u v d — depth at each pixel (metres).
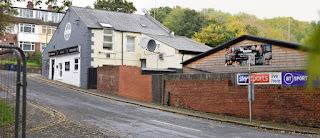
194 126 12.90
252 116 16.06
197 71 23.25
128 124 12.48
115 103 20.27
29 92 22.58
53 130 10.20
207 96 18.42
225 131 12.05
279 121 14.98
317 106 13.66
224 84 17.53
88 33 28.42
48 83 30.78
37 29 52.03
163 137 10.06
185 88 19.78
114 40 30.03
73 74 30.14
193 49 30.08
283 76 15.00
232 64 21.30
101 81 26.33
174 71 27.75
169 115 16.34
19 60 6.34
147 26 34.69
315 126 13.66
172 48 28.73
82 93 24.92
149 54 30.67
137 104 20.33
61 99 20.22
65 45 32.41
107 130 10.88
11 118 7.59
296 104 14.39
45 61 37.19
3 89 6.93
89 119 13.27
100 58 28.98
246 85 16.67
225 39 50.44
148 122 13.27
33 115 12.95
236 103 16.89
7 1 16.72
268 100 15.48
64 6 15.38
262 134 11.79
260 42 19.86
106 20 31.50
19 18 51.06
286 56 18.45
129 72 23.86
